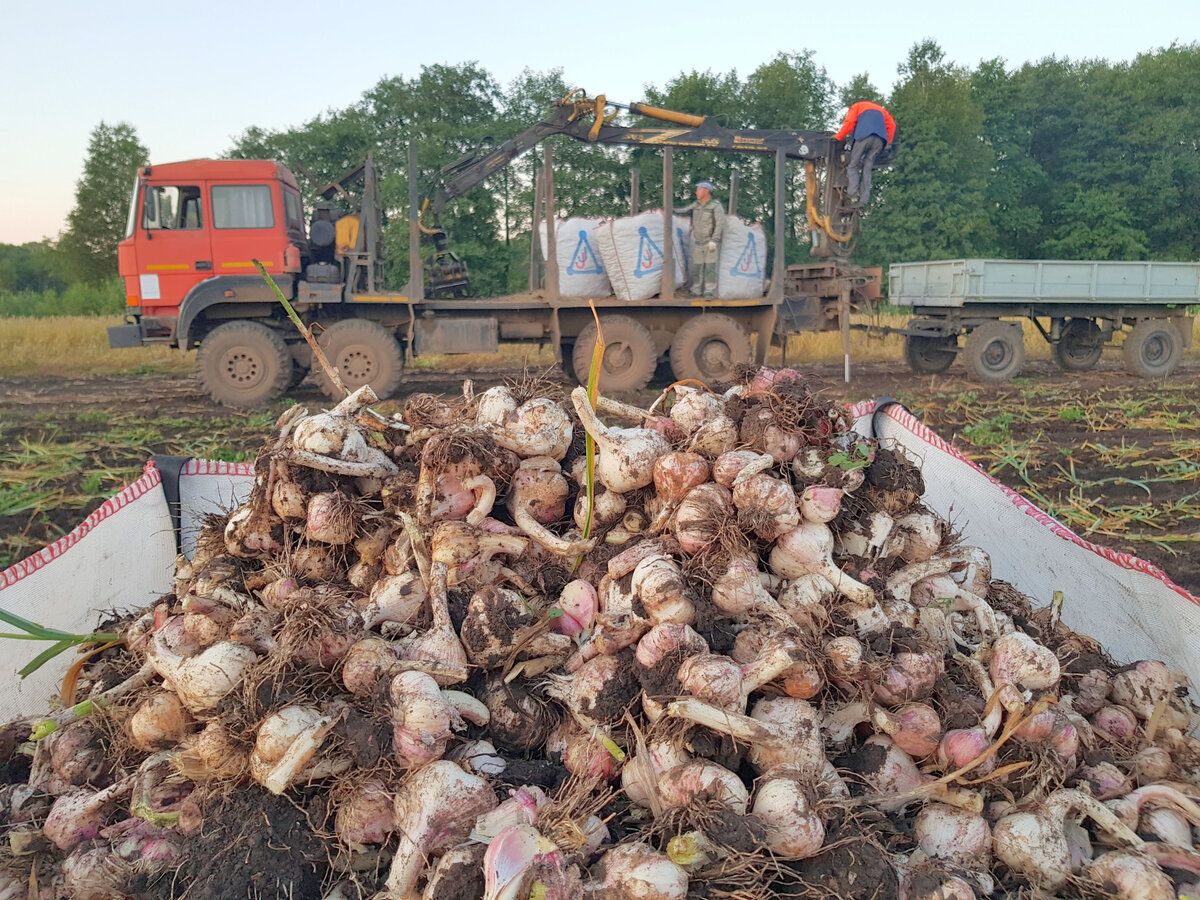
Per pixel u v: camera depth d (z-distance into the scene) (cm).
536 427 304
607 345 1225
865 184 1277
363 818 218
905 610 280
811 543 269
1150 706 281
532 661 261
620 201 2162
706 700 227
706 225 1209
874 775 239
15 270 7888
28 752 276
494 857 192
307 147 2986
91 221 4488
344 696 238
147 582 372
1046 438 895
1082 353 1645
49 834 235
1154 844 225
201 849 215
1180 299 1538
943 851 223
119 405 1218
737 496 271
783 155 1274
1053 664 256
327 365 336
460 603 271
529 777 234
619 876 199
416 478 305
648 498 299
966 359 1438
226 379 1162
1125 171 3909
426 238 1747
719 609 263
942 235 3434
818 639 258
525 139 1277
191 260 1169
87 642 302
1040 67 4212
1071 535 361
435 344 1220
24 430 980
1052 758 241
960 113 3525
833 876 203
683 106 3538
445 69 2920
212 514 349
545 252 1226
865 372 1605
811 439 292
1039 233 4038
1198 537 550
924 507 317
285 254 1153
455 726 229
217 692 230
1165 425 954
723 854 204
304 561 296
